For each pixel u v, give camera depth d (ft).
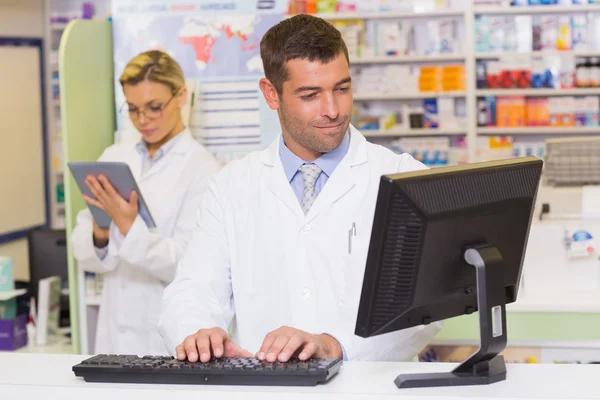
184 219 11.43
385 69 23.24
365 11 23.06
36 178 26.73
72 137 12.25
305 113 6.63
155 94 11.55
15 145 25.61
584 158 12.97
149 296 11.42
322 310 7.00
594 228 11.02
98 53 12.87
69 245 12.34
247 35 12.34
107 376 5.52
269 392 5.17
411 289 5.25
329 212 7.09
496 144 23.24
